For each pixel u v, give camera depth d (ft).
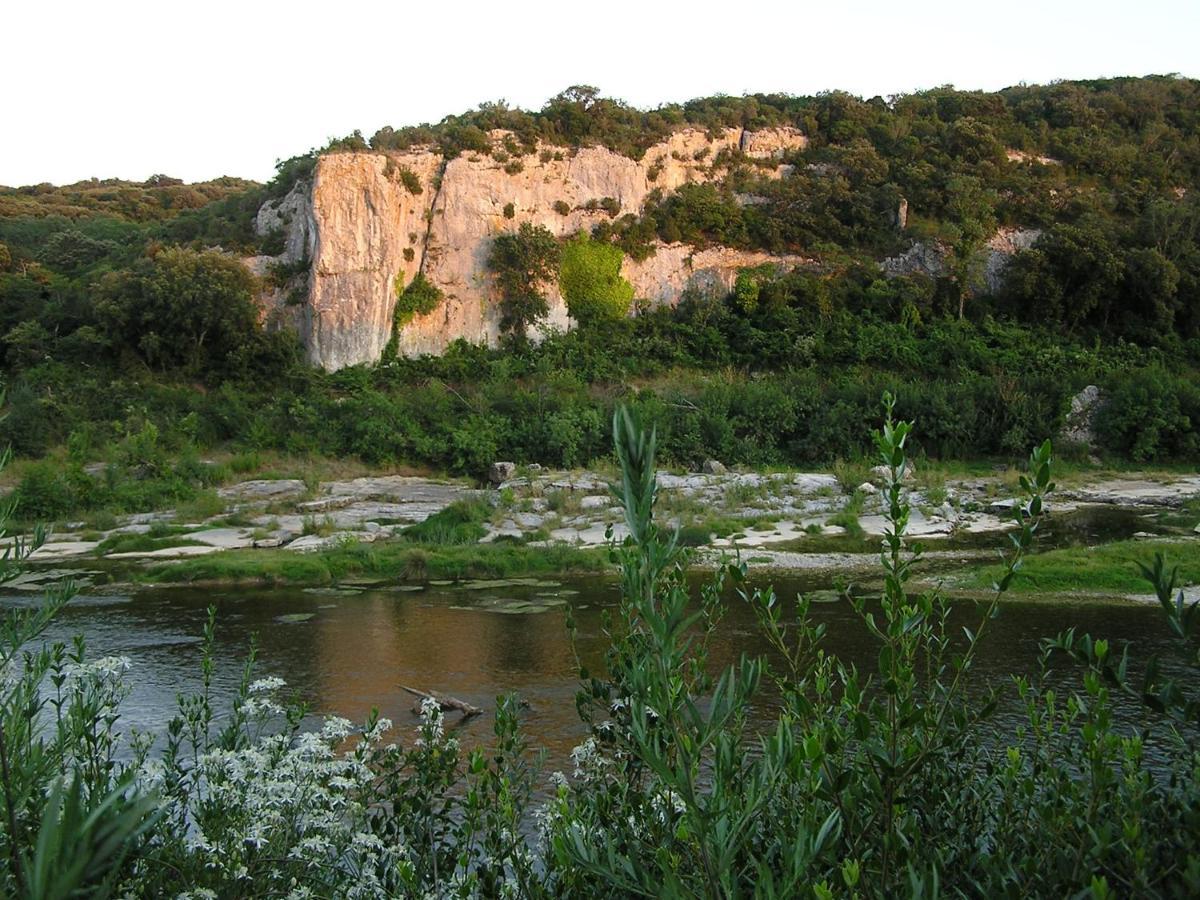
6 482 88.02
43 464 87.40
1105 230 147.23
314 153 145.28
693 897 7.20
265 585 58.59
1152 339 139.74
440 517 75.31
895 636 8.80
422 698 32.76
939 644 12.19
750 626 42.14
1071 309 144.05
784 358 131.95
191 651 41.70
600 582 58.65
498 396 114.21
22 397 109.81
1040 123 175.94
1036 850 9.44
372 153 135.23
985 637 39.99
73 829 4.20
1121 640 39.04
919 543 9.27
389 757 14.84
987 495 89.35
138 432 106.63
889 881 8.29
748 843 8.66
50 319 132.98
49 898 3.95
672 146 155.94
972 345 129.80
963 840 10.56
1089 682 8.82
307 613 50.26
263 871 11.37
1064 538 70.23
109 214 207.41
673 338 137.80
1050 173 162.09
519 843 11.88
